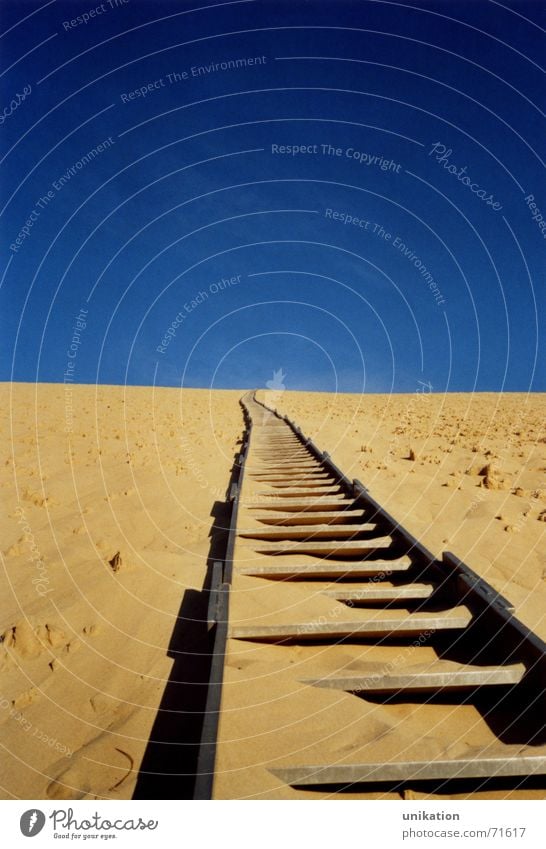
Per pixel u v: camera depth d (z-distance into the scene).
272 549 4.84
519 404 25.42
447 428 15.67
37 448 10.64
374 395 38.78
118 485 7.61
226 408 25.72
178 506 6.61
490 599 3.26
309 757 2.29
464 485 7.70
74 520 5.86
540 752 2.30
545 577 4.44
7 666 3.11
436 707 2.73
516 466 9.22
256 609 3.61
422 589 3.80
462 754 2.32
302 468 8.90
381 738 2.42
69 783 2.24
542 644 2.73
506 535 5.48
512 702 2.71
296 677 2.87
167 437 12.98
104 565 4.47
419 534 5.54
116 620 3.61
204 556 4.84
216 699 2.50
